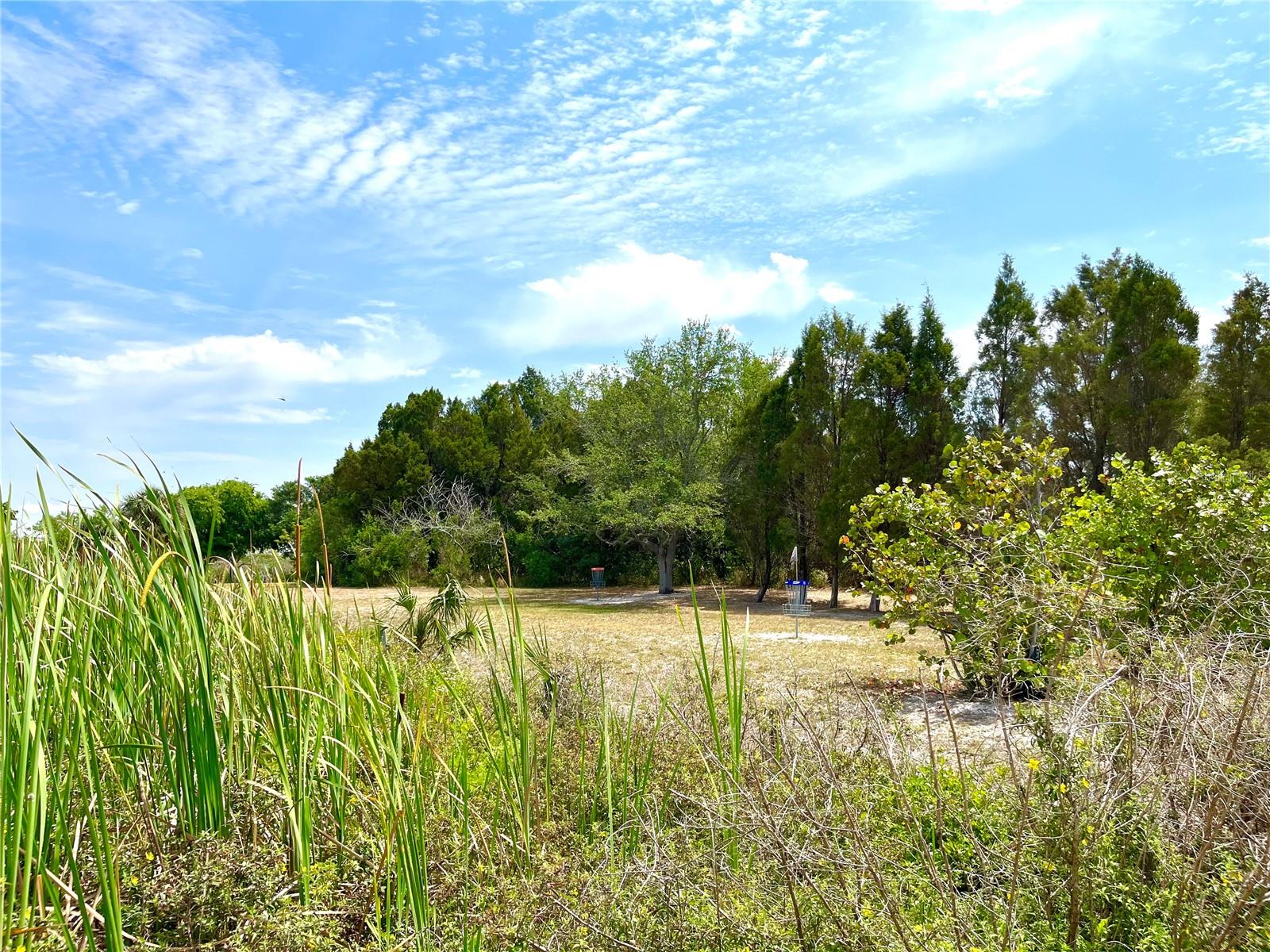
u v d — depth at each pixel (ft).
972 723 18.25
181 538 9.50
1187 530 21.81
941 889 8.39
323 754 10.49
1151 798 8.34
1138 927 8.26
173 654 9.55
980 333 71.10
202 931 8.08
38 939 7.06
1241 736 8.07
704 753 11.68
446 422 123.24
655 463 83.35
